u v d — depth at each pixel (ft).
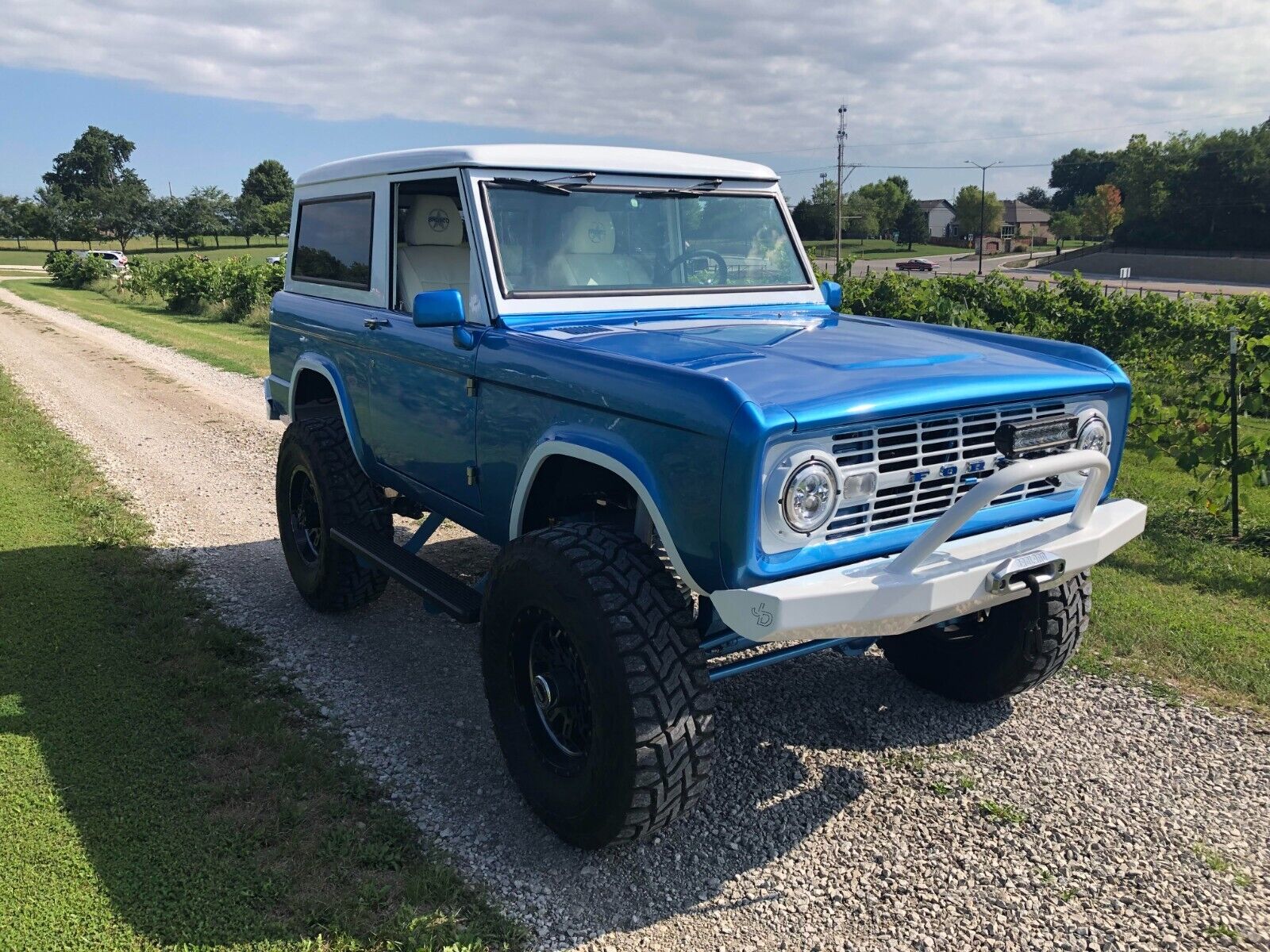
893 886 10.16
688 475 8.96
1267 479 21.79
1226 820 11.27
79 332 69.21
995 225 398.21
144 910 9.52
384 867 10.28
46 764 12.01
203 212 371.56
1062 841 10.88
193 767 12.03
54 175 496.64
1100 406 11.30
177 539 21.35
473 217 12.30
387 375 14.37
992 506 10.47
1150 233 290.56
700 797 10.10
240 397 39.91
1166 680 14.80
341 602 16.69
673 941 9.37
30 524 21.79
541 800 10.75
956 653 13.88
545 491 11.51
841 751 12.84
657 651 9.52
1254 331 41.55
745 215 14.61
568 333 11.68
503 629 10.94
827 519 9.12
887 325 13.67
